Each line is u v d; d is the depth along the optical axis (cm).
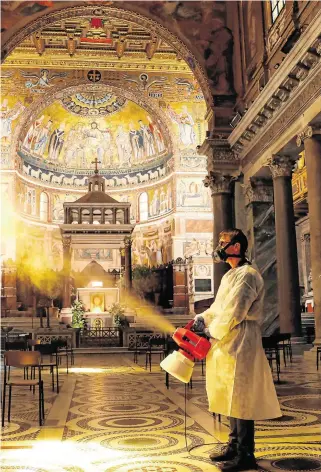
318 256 1381
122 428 603
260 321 436
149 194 3922
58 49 3300
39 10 1986
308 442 512
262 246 1917
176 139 3612
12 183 3419
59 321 2770
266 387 421
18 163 3531
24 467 450
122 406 764
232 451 448
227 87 2073
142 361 1727
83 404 791
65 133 3891
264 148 1783
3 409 652
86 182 4003
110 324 2766
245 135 1878
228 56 2089
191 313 3444
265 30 1795
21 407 770
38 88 3391
